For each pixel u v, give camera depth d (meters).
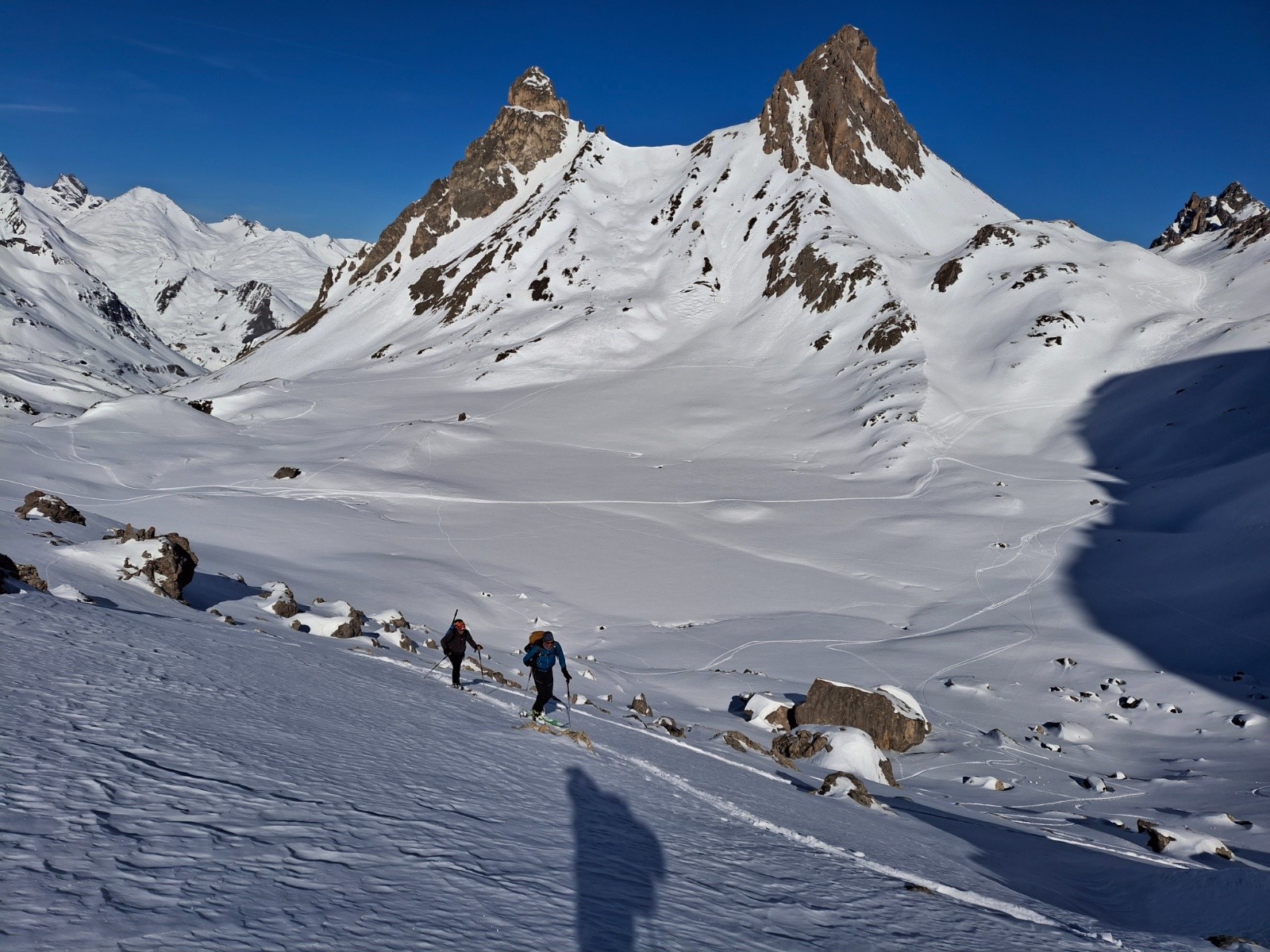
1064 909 10.25
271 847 5.30
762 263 170.88
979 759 32.25
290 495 72.25
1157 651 45.38
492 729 13.13
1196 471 77.62
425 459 91.69
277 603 27.69
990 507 75.19
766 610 54.00
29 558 21.23
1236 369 95.25
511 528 68.50
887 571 62.12
